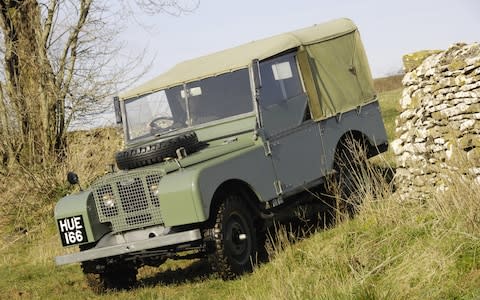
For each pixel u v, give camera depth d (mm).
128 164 9633
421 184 10000
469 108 8898
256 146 9953
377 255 8102
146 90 10867
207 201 8898
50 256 14094
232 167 9406
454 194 8219
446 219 7988
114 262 9906
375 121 12375
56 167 18797
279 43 10820
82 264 10234
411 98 10492
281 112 10516
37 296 10938
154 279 10828
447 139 9391
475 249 7008
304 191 10859
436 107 9570
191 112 10508
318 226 11062
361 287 7113
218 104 10367
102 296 10148
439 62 9617
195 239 8969
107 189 9594
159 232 9383
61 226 9766
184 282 10133
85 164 18797
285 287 7855
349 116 11812
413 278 7012
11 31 21266
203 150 9812
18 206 18219
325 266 8344
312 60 11352
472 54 9141
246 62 10250
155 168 9250
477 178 8438
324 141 11188
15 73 20969
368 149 12336
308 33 11633
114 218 9562
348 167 11500
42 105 20453
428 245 7543
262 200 9789
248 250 9633
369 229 9117
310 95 11148
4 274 13141
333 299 7090
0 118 20500
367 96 12297
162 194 8945
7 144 20062
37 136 20328
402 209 9227
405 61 10766
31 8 21141
